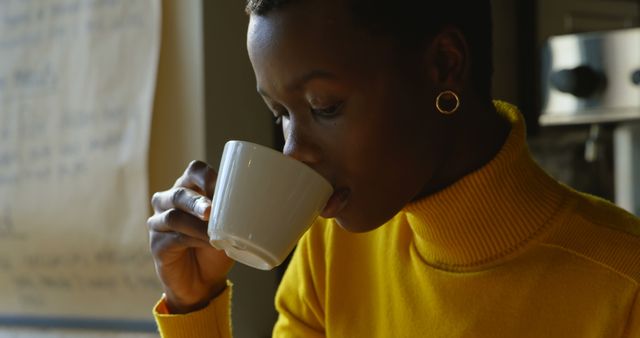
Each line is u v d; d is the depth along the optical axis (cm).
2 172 151
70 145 144
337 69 63
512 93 198
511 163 74
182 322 89
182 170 135
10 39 152
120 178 138
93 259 143
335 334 88
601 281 71
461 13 70
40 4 149
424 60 68
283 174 64
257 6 65
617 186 169
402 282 82
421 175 69
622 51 151
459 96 70
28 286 151
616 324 70
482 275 76
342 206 67
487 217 74
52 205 146
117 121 139
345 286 88
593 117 157
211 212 68
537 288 73
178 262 88
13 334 153
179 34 135
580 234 74
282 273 148
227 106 138
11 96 151
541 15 198
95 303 144
